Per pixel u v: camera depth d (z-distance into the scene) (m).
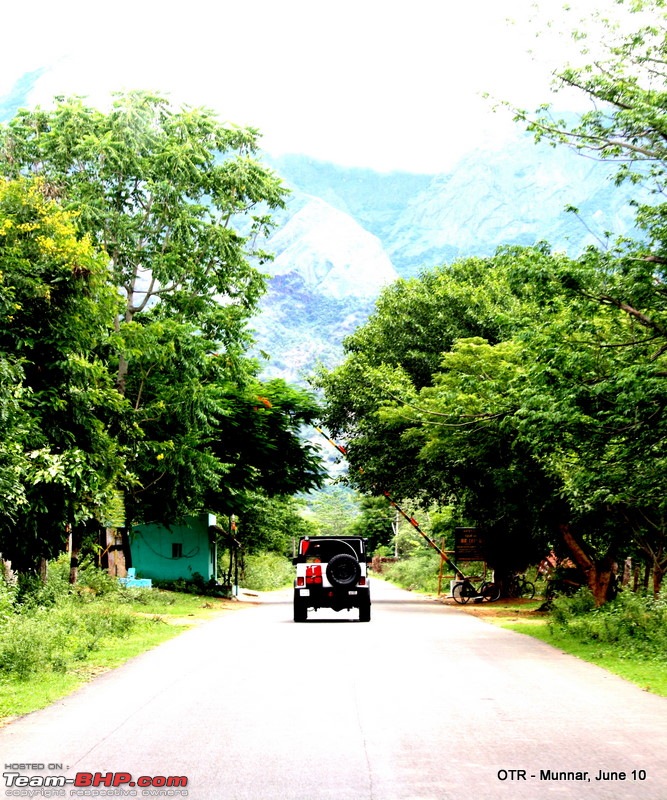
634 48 18.48
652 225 18.42
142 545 47.12
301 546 28.81
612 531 29.11
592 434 19.86
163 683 13.27
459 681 13.45
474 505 42.09
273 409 45.03
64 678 13.74
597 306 18.72
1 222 21.30
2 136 38.06
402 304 46.50
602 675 14.43
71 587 27.08
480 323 43.12
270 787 7.18
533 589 47.84
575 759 8.16
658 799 6.93
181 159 38.28
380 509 100.25
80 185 37.56
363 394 44.94
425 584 65.62
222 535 50.81
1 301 21.08
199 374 36.97
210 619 29.12
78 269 22.72
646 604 21.86
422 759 8.14
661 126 17.61
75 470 22.25
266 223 42.34
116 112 38.88
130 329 33.91
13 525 22.58
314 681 13.34
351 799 6.84
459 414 28.36
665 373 17.78
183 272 39.09
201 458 36.53
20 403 21.34
